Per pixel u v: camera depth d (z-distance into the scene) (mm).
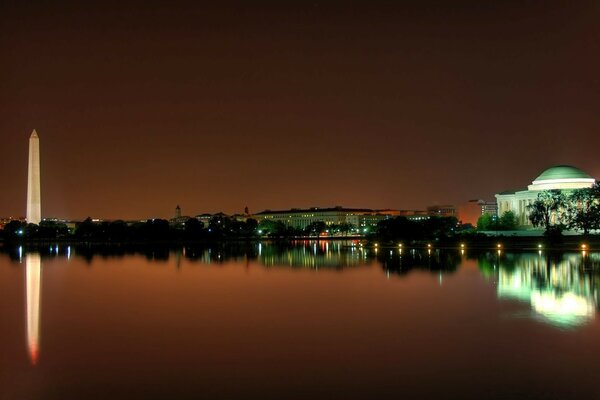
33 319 67312
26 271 133000
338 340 54344
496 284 93312
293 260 163500
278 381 42250
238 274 121250
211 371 44875
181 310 72625
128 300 82438
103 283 105188
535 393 39281
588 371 43688
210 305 76500
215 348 51875
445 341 53281
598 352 48781
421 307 71938
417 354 48938
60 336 57781
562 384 40906
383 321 63125
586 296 79062
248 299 81625
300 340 54531
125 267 144000
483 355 48281
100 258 181875
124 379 43281
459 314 66562
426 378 42500
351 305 74625
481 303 74188
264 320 64750
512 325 59719
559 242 195750
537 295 80500
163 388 41125
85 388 41438
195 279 111375
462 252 178625
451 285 93312
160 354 50094
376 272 119062
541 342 52250
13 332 59969
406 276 109062
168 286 99312
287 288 94062
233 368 45562
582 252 169375
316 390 40250
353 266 136750
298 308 72875
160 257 186000
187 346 52781
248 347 52062
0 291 94188
